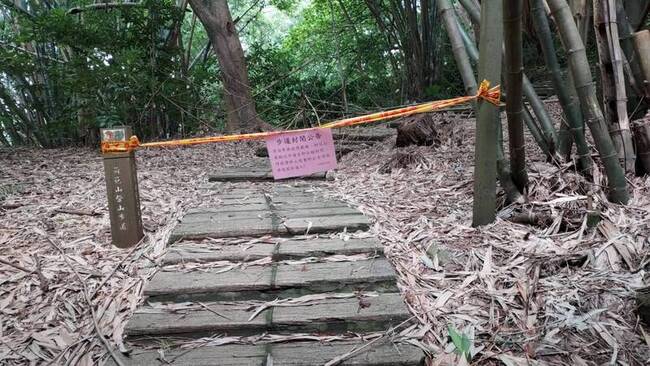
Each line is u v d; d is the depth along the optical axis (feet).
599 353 6.69
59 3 26.05
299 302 7.47
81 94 21.52
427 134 16.71
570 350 6.73
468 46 11.67
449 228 9.62
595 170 10.08
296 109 25.94
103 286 8.16
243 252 8.73
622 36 10.68
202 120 25.31
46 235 10.00
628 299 7.34
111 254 9.18
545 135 11.21
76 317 7.54
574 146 11.91
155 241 9.55
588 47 23.65
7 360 6.74
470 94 9.68
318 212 10.73
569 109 9.95
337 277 7.80
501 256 8.52
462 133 17.95
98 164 17.43
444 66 30.37
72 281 8.30
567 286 7.70
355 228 9.75
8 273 8.54
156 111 23.71
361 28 34.27
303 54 37.32
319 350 6.64
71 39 21.38
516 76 8.63
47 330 7.29
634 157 10.22
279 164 9.13
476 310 7.42
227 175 14.69
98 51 22.17
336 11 34.76
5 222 10.72
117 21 24.43
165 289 7.61
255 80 29.17
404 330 6.99
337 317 7.04
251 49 32.83
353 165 16.19
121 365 6.48
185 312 7.33
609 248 8.21
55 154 20.04
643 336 6.83
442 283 8.01
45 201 12.25
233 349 6.72
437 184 12.55
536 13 9.73
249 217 10.40
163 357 6.59
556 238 8.85
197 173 15.80
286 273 8.01
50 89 23.26
